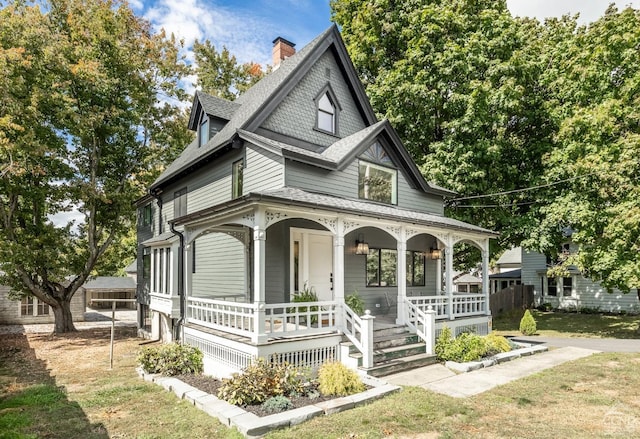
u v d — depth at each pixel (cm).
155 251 1450
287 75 1184
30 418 639
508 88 1528
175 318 1245
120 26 1869
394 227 1036
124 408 678
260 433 533
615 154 1381
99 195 1789
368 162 1262
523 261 2575
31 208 1845
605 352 1119
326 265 1166
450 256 1195
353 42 1944
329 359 854
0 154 1481
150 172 2003
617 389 745
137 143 2012
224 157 1262
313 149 1272
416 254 1466
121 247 3297
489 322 1321
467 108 1588
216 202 1295
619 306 2155
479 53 1619
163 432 565
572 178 1480
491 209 1745
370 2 1852
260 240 768
